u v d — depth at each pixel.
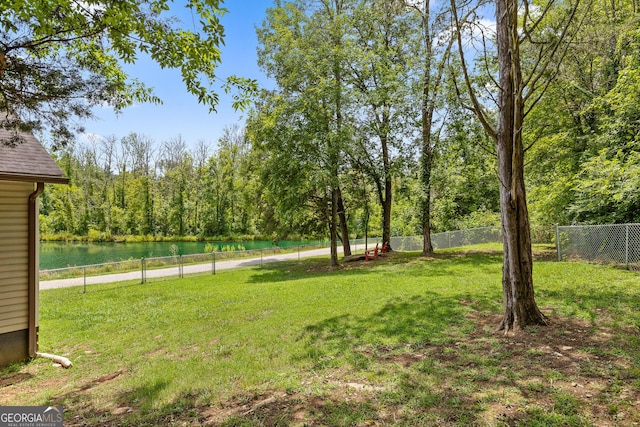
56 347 6.46
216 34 4.52
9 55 3.60
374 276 11.12
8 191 5.95
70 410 3.88
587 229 10.19
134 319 8.02
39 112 3.89
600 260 9.73
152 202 48.06
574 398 3.13
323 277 12.16
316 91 13.73
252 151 18.55
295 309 7.56
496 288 7.80
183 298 10.12
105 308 9.25
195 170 49.91
